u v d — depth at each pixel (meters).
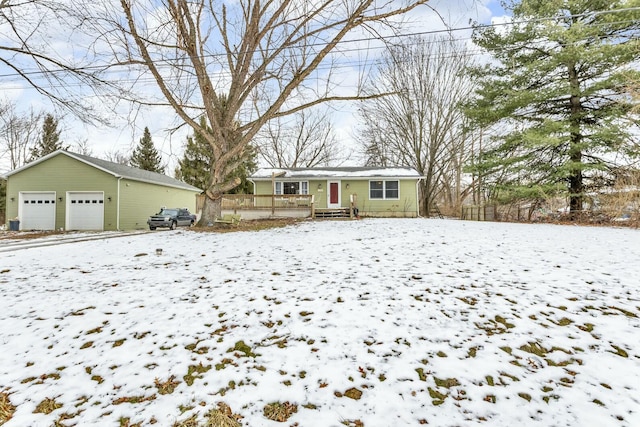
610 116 13.42
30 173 18.06
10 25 7.07
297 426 2.27
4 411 2.44
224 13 11.76
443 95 24.34
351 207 17.56
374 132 28.45
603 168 13.49
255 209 17.38
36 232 16.20
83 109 7.88
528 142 14.22
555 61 13.73
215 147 12.05
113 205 17.67
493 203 16.92
